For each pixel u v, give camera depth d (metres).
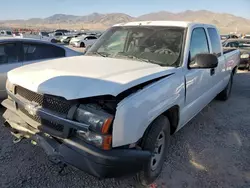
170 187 3.02
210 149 4.00
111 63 3.23
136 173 2.68
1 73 5.05
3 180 3.01
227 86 6.51
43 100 2.60
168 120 3.15
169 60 3.50
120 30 4.22
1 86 5.08
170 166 3.46
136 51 3.75
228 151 3.96
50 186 2.94
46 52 5.94
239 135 4.56
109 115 2.30
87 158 2.30
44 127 2.58
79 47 29.12
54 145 2.51
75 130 2.41
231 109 6.05
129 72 2.82
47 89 2.49
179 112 3.40
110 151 2.31
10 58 5.29
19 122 2.95
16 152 3.64
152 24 4.06
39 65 3.23
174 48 3.60
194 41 3.84
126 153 2.39
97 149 2.30
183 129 4.74
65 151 2.40
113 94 2.32
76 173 3.19
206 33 4.39
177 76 3.24
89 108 2.36
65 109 2.46
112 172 2.34
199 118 5.36
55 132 2.49
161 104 2.86
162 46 3.68
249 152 3.94
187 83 3.49
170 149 3.94
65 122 2.39
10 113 3.15
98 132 2.29
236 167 3.51
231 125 5.02
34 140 2.76
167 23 4.00
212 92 4.95
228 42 13.36
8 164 3.33
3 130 4.39
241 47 12.95
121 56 3.76
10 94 3.08
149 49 3.70
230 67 6.25
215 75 4.87
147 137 2.77
